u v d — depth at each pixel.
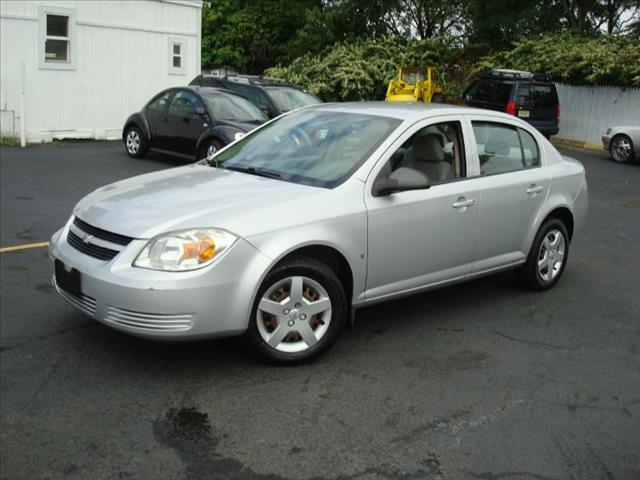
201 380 4.26
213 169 5.31
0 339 4.79
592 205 11.15
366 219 4.66
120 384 4.18
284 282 4.35
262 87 14.82
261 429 3.72
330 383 4.29
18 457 3.40
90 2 16.80
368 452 3.54
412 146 5.15
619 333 5.38
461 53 27.58
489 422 3.89
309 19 30.98
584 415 4.02
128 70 17.92
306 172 4.95
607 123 21.84
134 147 14.08
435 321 5.46
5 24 15.53
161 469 3.33
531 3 27.38
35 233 7.73
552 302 6.07
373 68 25.88
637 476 3.42
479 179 5.53
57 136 16.75
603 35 24.47
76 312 5.34
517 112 19.56
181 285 3.95
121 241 4.18
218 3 37.56
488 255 5.68
